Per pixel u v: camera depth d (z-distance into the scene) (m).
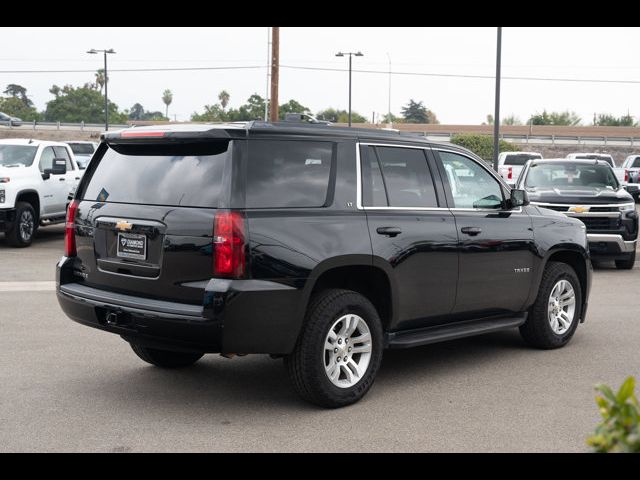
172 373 6.60
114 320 5.48
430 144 6.57
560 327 7.75
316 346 5.43
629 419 2.30
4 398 5.82
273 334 5.22
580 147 76.75
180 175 5.41
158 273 5.34
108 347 7.45
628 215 13.45
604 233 13.34
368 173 5.96
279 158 5.44
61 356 7.09
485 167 7.07
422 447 4.88
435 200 6.49
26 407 5.61
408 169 6.32
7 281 11.33
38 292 10.44
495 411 5.64
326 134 5.75
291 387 5.67
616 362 7.16
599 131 83.62
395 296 6.02
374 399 5.91
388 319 6.09
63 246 15.88
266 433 5.11
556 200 13.48
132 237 5.51
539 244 7.32
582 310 7.99
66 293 5.88
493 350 7.63
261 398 5.90
